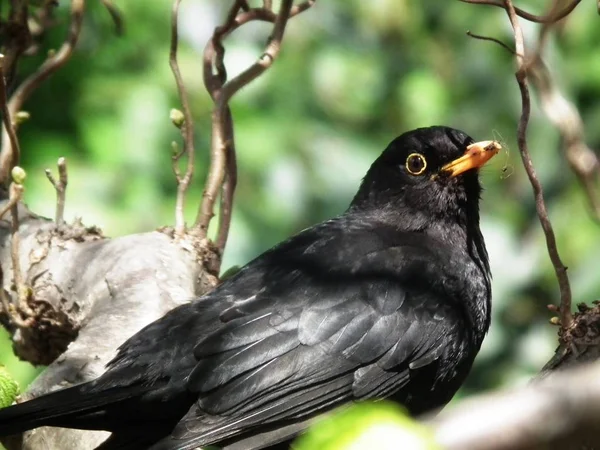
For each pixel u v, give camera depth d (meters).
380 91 14.60
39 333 8.38
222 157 8.61
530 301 13.22
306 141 13.82
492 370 13.01
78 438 7.03
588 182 7.28
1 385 6.40
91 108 13.23
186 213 12.82
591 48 13.34
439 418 2.13
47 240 8.51
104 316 7.59
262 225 13.19
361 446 2.15
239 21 8.84
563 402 1.99
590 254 12.69
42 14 9.71
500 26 14.37
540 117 13.32
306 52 14.51
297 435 6.75
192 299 7.73
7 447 7.22
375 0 14.73
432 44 14.80
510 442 1.99
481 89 14.44
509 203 13.52
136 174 12.98
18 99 9.03
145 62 13.70
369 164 14.03
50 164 12.77
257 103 13.97
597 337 5.74
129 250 8.17
